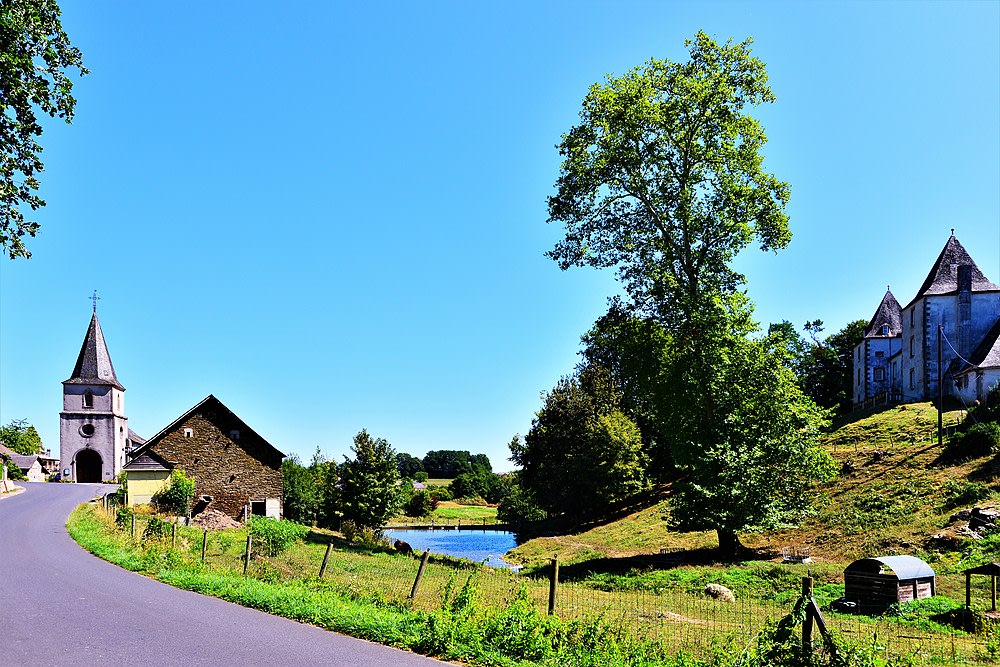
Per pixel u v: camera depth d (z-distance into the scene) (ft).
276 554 95.81
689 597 87.51
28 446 424.05
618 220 118.21
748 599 84.84
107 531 104.06
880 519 118.42
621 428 207.92
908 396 211.41
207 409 174.09
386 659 37.96
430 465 616.39
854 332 299.17
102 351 270.46
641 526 164.25
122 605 51.60
